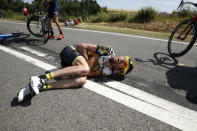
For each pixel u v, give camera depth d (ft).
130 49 14.79
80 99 6.98
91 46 8.05
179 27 12.21
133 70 10.16
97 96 7.25
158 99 7.17
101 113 6.18
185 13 33.58
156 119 5.97
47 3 17.34
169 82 8.75
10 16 70.69
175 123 5.81
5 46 14.24
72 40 17.78
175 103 6.94
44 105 6.53
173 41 12.87
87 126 5.54
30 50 13.43
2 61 10.83
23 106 6.45
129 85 8.30
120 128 5.51
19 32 16.60
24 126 5.49
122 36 20.94
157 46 15.93
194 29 10.96
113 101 6.93
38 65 10.33
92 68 8.42
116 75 9.27
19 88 7.70
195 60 12.14
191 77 9.39
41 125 5.54
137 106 6.66
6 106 6.43
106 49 8.11
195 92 7.87
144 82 8.67
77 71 7.32
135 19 39.09
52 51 13.47
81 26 31.35
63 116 5.97
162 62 11.67
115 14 45.42
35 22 17.84
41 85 6.96
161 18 37.17
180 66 11.00
